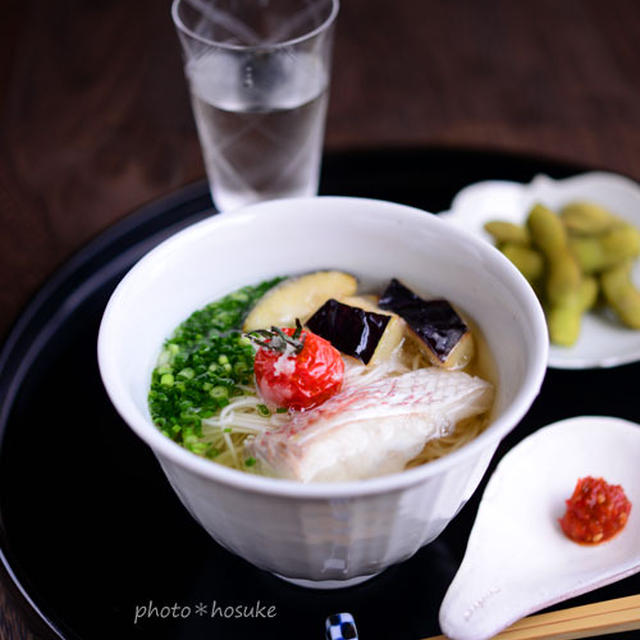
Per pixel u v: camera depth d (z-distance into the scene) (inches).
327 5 21.4
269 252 18.0
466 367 17.2
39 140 26.0
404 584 16.7
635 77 28.1
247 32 22.1
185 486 15.3
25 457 18.4
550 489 17.4
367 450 15.8
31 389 19.4
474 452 14.4
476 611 15.8
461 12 30.9
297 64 20.9
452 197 22.6
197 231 17.2
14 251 23.1
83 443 18.6
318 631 16.2
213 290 17.9
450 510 15.8
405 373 17.1
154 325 17.0
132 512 17.7
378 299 17.9
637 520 17.0
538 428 18.7
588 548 16.7
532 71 28.3
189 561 17.1
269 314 17.6
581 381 19.5
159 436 14.6
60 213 24.0
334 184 22.9
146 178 24.8
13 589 16.6
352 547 15.4
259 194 21.8
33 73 28.1
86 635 16.2
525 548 16.7
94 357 19.9
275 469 15.6
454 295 17.6
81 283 20.9
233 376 17.1
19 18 30.1
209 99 20.7
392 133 26.2
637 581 16.7
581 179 22.6
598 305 21.1
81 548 17.2
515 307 16.3
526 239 21.4
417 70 28.4
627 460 17.6
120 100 27.2
